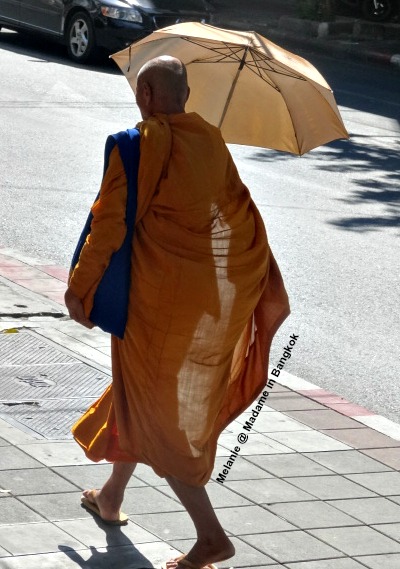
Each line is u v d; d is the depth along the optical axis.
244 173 17.22
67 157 16.73
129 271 5.39
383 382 9.55
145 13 25.09
